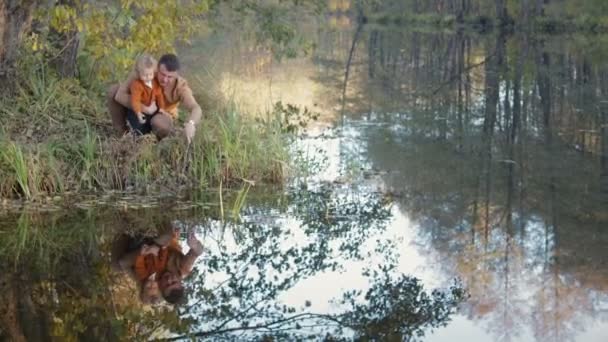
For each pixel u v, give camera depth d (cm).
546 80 1661
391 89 1530
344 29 3812
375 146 938
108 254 527
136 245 546
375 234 586
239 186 715
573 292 464
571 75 1750
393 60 2191
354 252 543
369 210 655
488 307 441
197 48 1792
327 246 557
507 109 1269
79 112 783
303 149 895
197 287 472
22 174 641
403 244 562
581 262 522
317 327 412
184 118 837
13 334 394
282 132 890
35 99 794
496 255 539
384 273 500
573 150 933
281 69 1758
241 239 568
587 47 2605
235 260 522
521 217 637
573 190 731
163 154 704
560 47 2622
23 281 474
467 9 4553
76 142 700
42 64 835
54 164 668
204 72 1332
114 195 664
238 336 398
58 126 739
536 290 470
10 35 775
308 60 2064
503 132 1054
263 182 731
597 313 431
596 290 468
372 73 1823
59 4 843
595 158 884
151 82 706
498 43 2894
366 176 781
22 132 712
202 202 656
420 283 484
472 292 467
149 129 720
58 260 512
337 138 987
